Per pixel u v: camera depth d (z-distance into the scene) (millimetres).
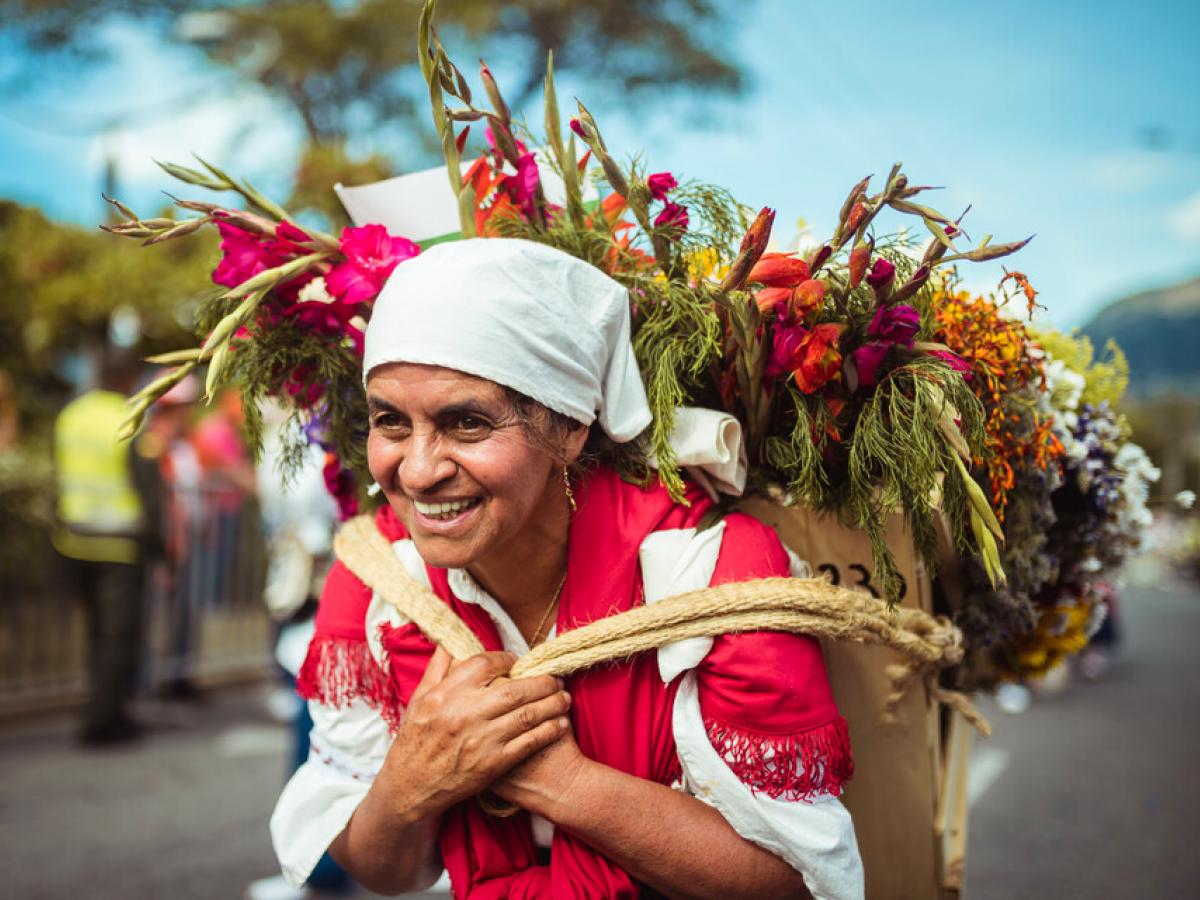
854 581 1533
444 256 1271
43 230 11117
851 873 1363
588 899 1374
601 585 1403
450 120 1459
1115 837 4270
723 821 1354
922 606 1548
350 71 13195
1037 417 1567
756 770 1334
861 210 1363
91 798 4887
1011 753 5625
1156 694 7516
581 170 1552
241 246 1513
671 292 1435
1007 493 1597
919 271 1348
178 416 7039
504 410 1256
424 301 1241
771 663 1338
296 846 1560
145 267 10266
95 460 5824
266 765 5488
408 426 1290
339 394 1603
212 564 7398
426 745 1363
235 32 12992
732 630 1340
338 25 12680
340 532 1626
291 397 1639
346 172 8398
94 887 3797
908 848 1597
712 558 1400
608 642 1356
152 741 5980
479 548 1291
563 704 1361
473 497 1276
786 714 1340
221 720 6562
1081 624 1927
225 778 5230
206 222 1510
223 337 1395
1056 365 1658
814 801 1359
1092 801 4758
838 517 1501
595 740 1400
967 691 1856
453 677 1382
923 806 1590
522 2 13570
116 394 5930
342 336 1562
